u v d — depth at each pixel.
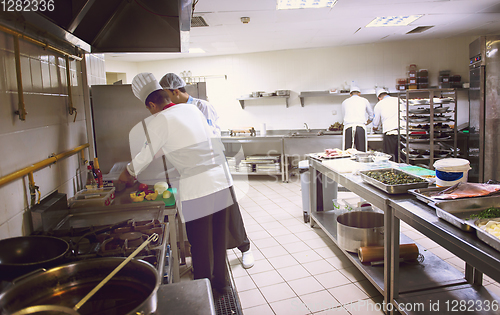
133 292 0.83
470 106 5.23
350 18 4.46
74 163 2.33
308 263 2.78
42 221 1.56
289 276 2.58
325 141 5.86
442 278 2.25
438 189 1.87
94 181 2.30
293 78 6.59
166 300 0.88
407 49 6.27
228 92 6.82
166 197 2.10
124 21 1.99
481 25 5.13
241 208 4.44
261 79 6.69
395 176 2.32
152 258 1.23
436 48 6.22
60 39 1.93
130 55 6.01
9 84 1.46
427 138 5.23
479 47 4.87
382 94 5.81
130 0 1.86
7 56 1.46
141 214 1.88
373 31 5.27
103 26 1.96
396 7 4.07
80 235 1.49
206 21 4.31
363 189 2.28
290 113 6.72
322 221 3.38
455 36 5.98
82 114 2.61
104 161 2.90
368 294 2.29
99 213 1.91
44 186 1.81
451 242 1.40
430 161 5.15
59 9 1.50
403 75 6.34
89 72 2.85
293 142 5.94
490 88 4.84
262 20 4.38
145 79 1.60
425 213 1.67
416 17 4.59
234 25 4.55
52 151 1.95
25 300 0.78
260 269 2.71
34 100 1.73
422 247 2.80
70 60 2.34
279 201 4.72
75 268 0.86
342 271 2.62
